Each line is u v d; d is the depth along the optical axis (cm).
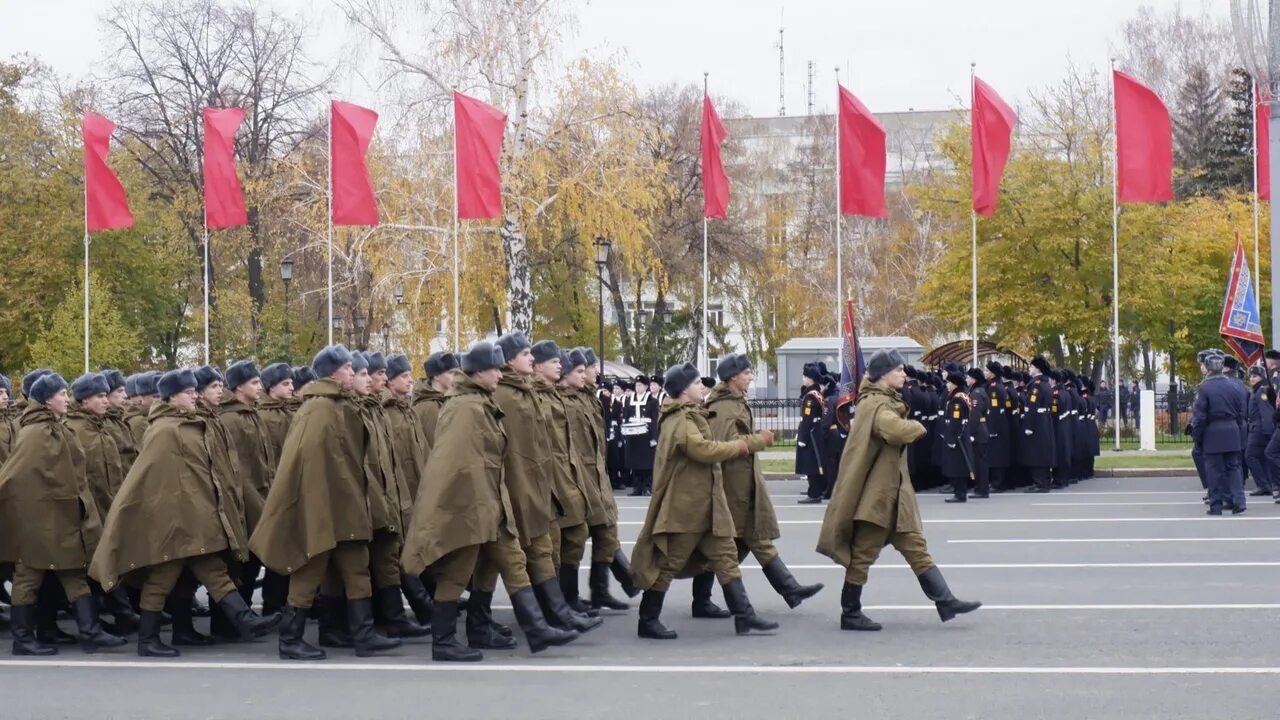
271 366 1248
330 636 1040
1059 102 4416
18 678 917
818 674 894
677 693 845
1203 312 3706
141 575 1007
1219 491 1806
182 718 799
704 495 1034
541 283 4584
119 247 4538
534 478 1031
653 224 4219
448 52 3266
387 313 3584
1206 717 764
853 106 2655
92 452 1113
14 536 1011
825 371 2214
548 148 3394
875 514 1031
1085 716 768
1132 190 2652
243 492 1127
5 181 4275
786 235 5612
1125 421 3622
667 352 4744
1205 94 6225
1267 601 1141
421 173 3294
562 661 955
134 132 4622
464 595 1262
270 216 4325
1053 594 1191
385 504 998
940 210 3672
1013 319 3441
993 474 2283
